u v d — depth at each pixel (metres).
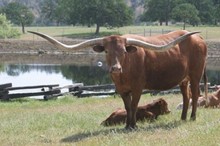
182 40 13.42
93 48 13.14
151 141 11.52
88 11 113.62
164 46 13.34
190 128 12.91
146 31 107.25
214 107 17.86
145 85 13.98
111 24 114.44
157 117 15.20
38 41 83.88
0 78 46.00
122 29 117.81
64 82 42.25
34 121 16.33
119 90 13.75
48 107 22.36
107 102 23.33
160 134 12.56
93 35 107.25
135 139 11.95
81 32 114.12
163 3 138.38
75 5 116.81
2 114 19.42
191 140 11.02
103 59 69.31
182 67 14.34
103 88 30.39
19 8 158.00
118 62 12.77
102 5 113.00
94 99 26.22
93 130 14.02
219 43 76.88
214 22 138.50
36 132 14.38
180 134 11.95
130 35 13.93
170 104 19.59
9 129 14.96
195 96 14.82
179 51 14.32
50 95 27.75
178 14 122.69
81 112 18.50
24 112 20.00
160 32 103.69
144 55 13.70
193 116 14.80
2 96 27.16
